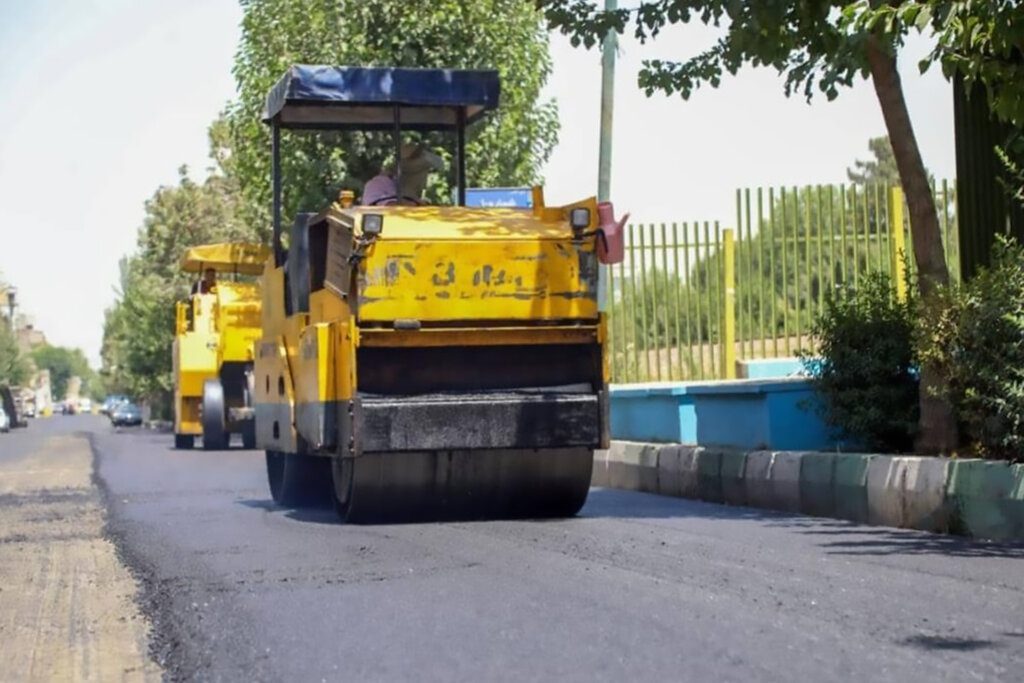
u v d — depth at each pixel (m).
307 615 8.88
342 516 14.48
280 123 17.08
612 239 13.85
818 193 21.62
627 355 22.30
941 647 7.35
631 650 7.47
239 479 23.70
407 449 13.38
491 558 11.05
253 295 38.03
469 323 13.64
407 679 7.05
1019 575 9.70
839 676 6.74
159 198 73.62
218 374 38.19
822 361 14.94
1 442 60.56
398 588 9.75
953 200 20.16
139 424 104.19
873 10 11.58
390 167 19.47
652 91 14.73
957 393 13.02
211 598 9.71
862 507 13.27
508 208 14.59
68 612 9.70
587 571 10.19
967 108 15.74
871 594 8.97
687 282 22.08
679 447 16.94
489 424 13.52
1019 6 11.26
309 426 14.23
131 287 86.19
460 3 27.22
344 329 13.55
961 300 12.76
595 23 14.23
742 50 13.48
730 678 6.76
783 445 15.90
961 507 12.02
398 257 13.45
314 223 14.91
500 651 7.58
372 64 27.25
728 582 9.53
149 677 7.53
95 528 15.40
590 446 13.73
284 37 27.58
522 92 27.52
